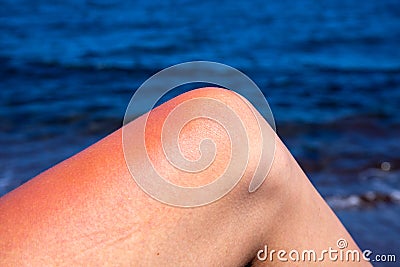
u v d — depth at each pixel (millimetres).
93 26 23438
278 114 11117
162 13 27969
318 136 9484
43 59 16422
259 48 20000
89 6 29078
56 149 8547
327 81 14734
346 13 29078
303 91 13547
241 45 20469
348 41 21609
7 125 9789
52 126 9836
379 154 8172
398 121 10453
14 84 13297
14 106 11180
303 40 21734
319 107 11789
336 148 8570
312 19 27141
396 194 6453
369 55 18891
